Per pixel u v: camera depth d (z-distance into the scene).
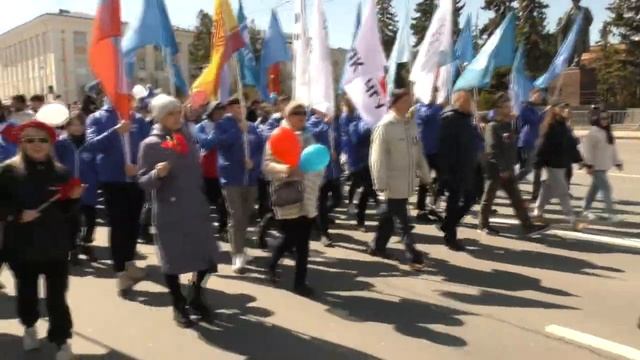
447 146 7.58
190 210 5.02
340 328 5.14
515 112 11.99
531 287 6.21
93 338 4.97
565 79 48.34
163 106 4.98
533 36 46.09
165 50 8.55
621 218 9.82
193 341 4.89
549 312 5.45
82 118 7.68
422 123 9.44
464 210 7.76
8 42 86.00
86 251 7.47
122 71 6.16
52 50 74.31
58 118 5.82
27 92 82.12
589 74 47.78
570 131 9.29
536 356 4.50
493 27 40.16
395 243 8.28
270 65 11.73
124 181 6.11
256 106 12.13
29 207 4.14
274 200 5.98
